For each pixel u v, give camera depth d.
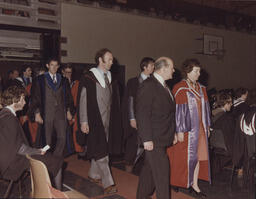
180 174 3.34
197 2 9.59
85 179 3.86
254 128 3.31
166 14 8.76
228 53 10.63
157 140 2.74
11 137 2.52
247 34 11.27
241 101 4.20
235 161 3.49
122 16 7.68
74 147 4.46
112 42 7.50
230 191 3.57
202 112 3.35
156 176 2.73
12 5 6.02
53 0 6.49
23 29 6.30
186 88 3.27
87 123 3.30
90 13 7.05
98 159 3.31
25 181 3.69
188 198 3.31
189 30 9.38
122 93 6.35
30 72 5.80
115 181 3.83
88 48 7.04
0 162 2.53
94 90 3.29
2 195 3.18
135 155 4.19
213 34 10.08
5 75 6.24
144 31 8.20
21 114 4.51
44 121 3.98
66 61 6.69
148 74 3.98
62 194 1.97
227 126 3.64
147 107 2.71
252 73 11.62
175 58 9.03
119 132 3.51
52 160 2.77
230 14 10.68
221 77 10.49
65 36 6.68
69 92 4.23
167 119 2.78
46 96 3.99
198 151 3.38
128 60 7.86
